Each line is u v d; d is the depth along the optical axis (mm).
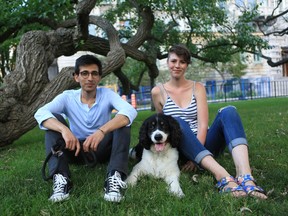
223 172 3080
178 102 3799
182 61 3719
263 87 28047
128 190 3035
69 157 3506
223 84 27031
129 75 18516
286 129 6543
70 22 9156
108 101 3432
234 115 3303
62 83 6613
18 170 4207
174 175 3357
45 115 3121
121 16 13539
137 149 4020
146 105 24312
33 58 6723
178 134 3357
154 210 2592
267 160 4160
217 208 2578
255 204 2596
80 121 3420
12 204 2795
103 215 2549
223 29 13969
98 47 9359
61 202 2803
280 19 19391
